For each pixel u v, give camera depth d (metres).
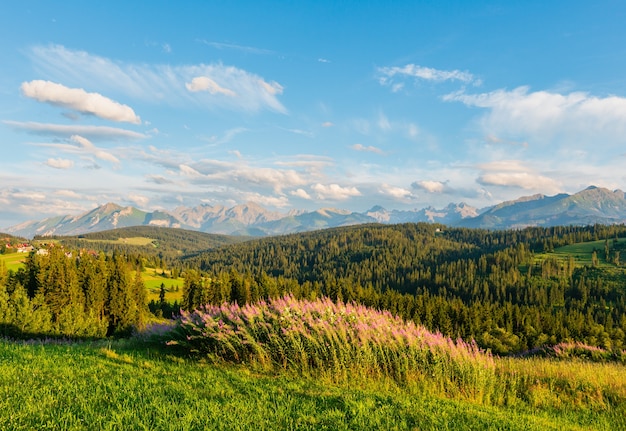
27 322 30.08
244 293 88.88
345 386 7.63
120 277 70.06
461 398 7.84
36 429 4.26
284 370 8.51
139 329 13.34
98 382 6.22
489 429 5.74
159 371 7.67
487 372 8.87
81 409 4.88
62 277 63.06
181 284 145.88
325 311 10.71
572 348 19.17
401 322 11.39
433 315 83.94
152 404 5.20
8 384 5.66
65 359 7.98
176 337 10.51
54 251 78.06
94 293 65.12
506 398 8.27
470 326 77.81
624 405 8.27
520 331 84.62
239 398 6.07
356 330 9.68
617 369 11.92
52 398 5.16
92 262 86.81
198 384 6.87
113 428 4.37
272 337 9.35
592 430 6.72
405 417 5.82
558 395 8.80
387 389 7.74
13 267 128.38
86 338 25.31
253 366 8.65
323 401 6.29
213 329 9.67
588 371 10.67
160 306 96.94
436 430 5.42
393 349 8.99
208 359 9.33
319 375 8.34
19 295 31.84
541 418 7.02
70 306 39.50
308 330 9.34
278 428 4.89
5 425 4.28
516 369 10.29
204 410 5.21
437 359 8.87
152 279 150.38
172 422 4.67
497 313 92.50
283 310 10.30
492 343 53.88
